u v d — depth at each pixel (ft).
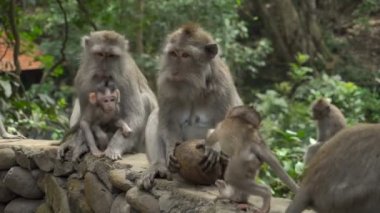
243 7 87.45
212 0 64.28
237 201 19.22
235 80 76.02
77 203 25.95
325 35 90.12
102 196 24.59
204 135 23.18
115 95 26.48
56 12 64.39
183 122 23.44
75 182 26.40
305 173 17.60
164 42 23.21
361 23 91.04
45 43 64.44
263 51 76.28
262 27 88.69
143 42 65.36
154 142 23.44
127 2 61.26
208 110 23.07
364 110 49.98
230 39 66.80
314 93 51.21
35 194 28.40
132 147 27.37
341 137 17.03
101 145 26.86
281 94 67.51
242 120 18.70
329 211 16.56
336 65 83.41
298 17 85.46
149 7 63.31
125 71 27.66
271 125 45.39
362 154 16.38
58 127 43.88
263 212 18.13
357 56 86.84
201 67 22.38
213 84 22.70
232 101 23.03
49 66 52.31
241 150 18.35
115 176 23.76
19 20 50.88
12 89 44.55
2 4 43.98
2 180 29.14
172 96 22.79
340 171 16.48
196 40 22.35
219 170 21.06
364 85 79.46
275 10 86.53
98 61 27.09
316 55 84.33
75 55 64.13
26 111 42.73
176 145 22.03
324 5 95.45
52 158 27.32
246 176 18.35
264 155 18.19
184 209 20.29
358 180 16.21
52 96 66.08
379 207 16.08
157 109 24.54
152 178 22.08
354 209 16.29
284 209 18.80
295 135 37.60
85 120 26.91
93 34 27.55
